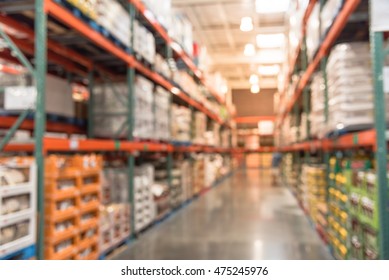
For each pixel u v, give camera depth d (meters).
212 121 15.17
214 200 9.69
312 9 5.86
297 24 7.90
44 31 3.09
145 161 8.13
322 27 4.99
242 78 22.77
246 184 14.08
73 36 4.66
